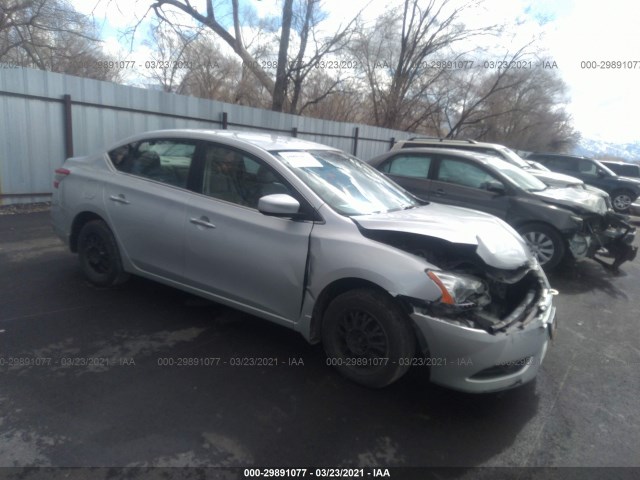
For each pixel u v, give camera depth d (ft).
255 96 62.80
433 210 12.79
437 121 86.69
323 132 47.67
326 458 7.98
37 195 24.66
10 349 10.64
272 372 10.53
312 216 10.57
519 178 22.33
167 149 13.00
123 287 14.73
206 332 12.24
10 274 15.08
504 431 9.14
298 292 10.49
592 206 20.54
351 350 10.11
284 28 48.80
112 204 13.35
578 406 10.28
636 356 13.14
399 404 9.70
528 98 92.94
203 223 11.64
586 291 19.17
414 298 9.04
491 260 10.04
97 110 26.48
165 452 7.80
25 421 8.27
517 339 9.19
